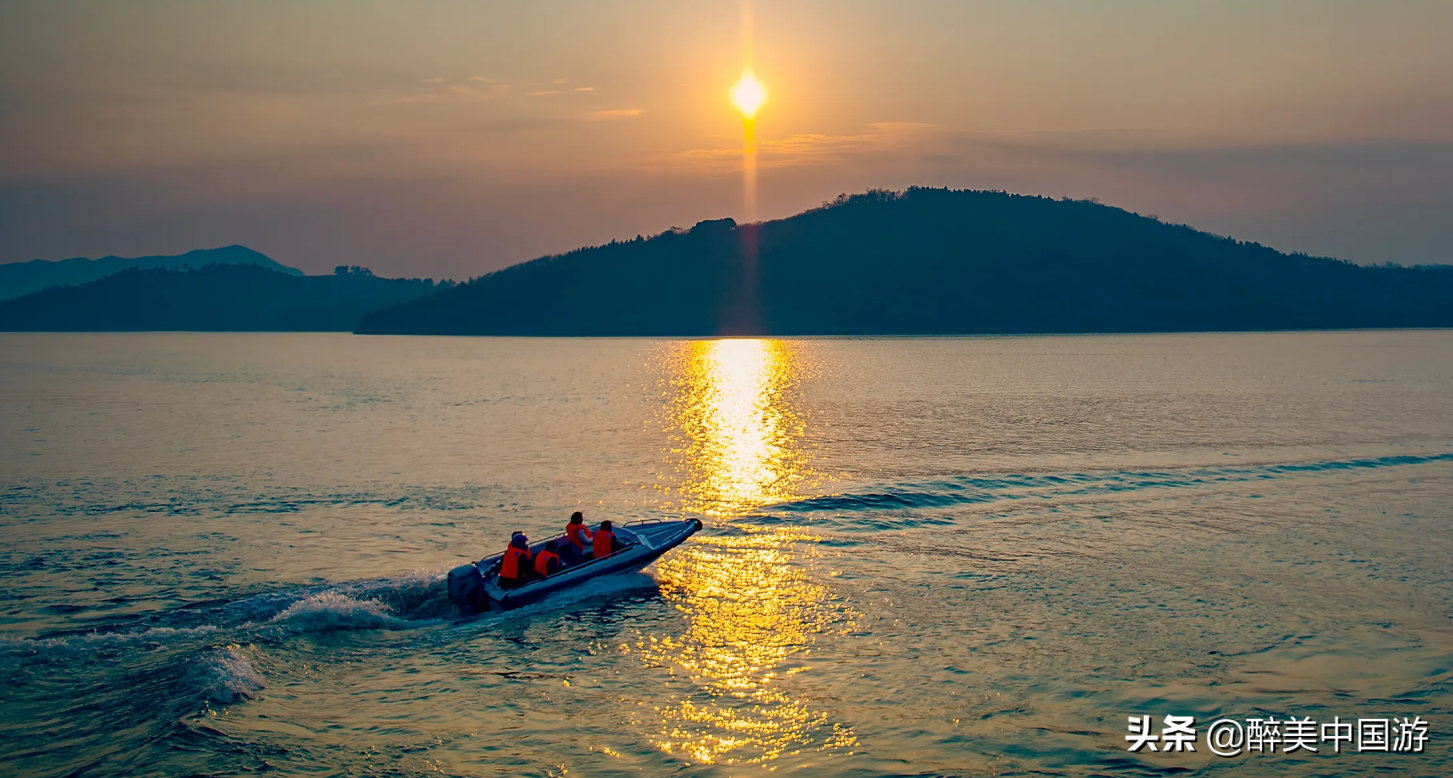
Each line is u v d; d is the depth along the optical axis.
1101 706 14.49
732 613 18.75
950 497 29.41
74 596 19.45
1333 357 123.44
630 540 21.31
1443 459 36.47
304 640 17.27
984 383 81.88
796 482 32.47
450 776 12.57
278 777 12.55
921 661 16.27
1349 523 25.95
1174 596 19.61
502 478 33.69
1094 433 45.69
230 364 131.88
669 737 13.62
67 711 14.37
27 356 159.50
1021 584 20.47
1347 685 15.19
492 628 18.00
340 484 32.47
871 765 12.80
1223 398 64.31
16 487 31.75
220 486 32.03
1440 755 13.02
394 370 115.31
